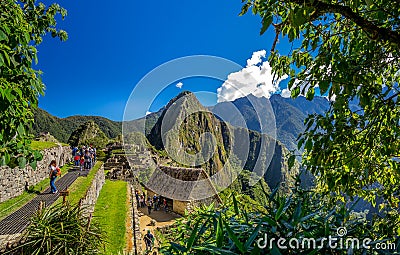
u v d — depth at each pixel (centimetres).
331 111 229
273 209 186
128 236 1077
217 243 149
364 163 252
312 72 222
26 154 376
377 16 195
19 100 371
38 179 1497
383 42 209
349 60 204
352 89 196
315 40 241
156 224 1580
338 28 271
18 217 871
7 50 346
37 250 565
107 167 2984
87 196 1262
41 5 611
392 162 270
